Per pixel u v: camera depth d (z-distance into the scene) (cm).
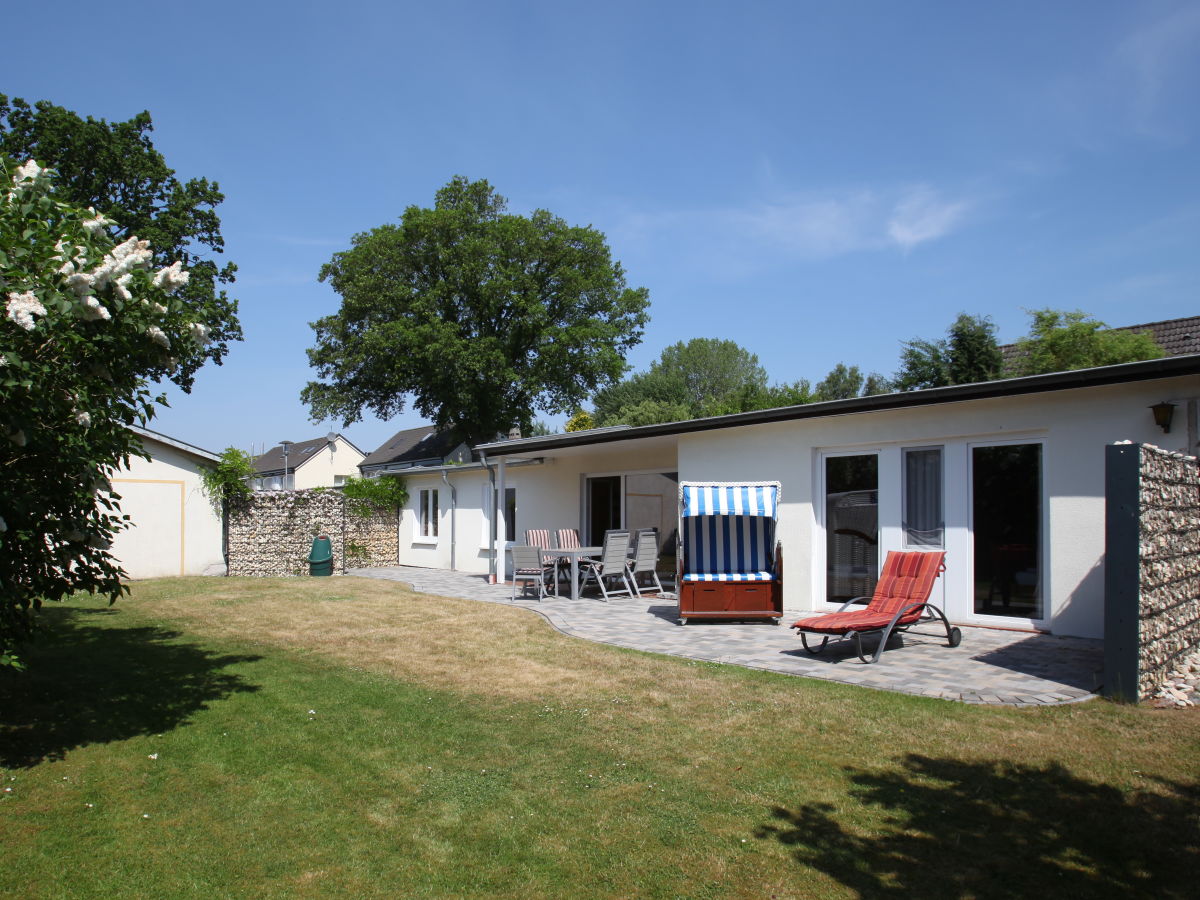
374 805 480
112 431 605
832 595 1176
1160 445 849
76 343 544
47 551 585
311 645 1007
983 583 1007
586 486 1878
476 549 2205
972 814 439
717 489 1120
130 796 498
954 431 1026
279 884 386
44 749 586
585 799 480
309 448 5525
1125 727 571
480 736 607
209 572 2053
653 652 912
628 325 4447
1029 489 968
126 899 372
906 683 716
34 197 566
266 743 599
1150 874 371
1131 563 630
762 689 714
